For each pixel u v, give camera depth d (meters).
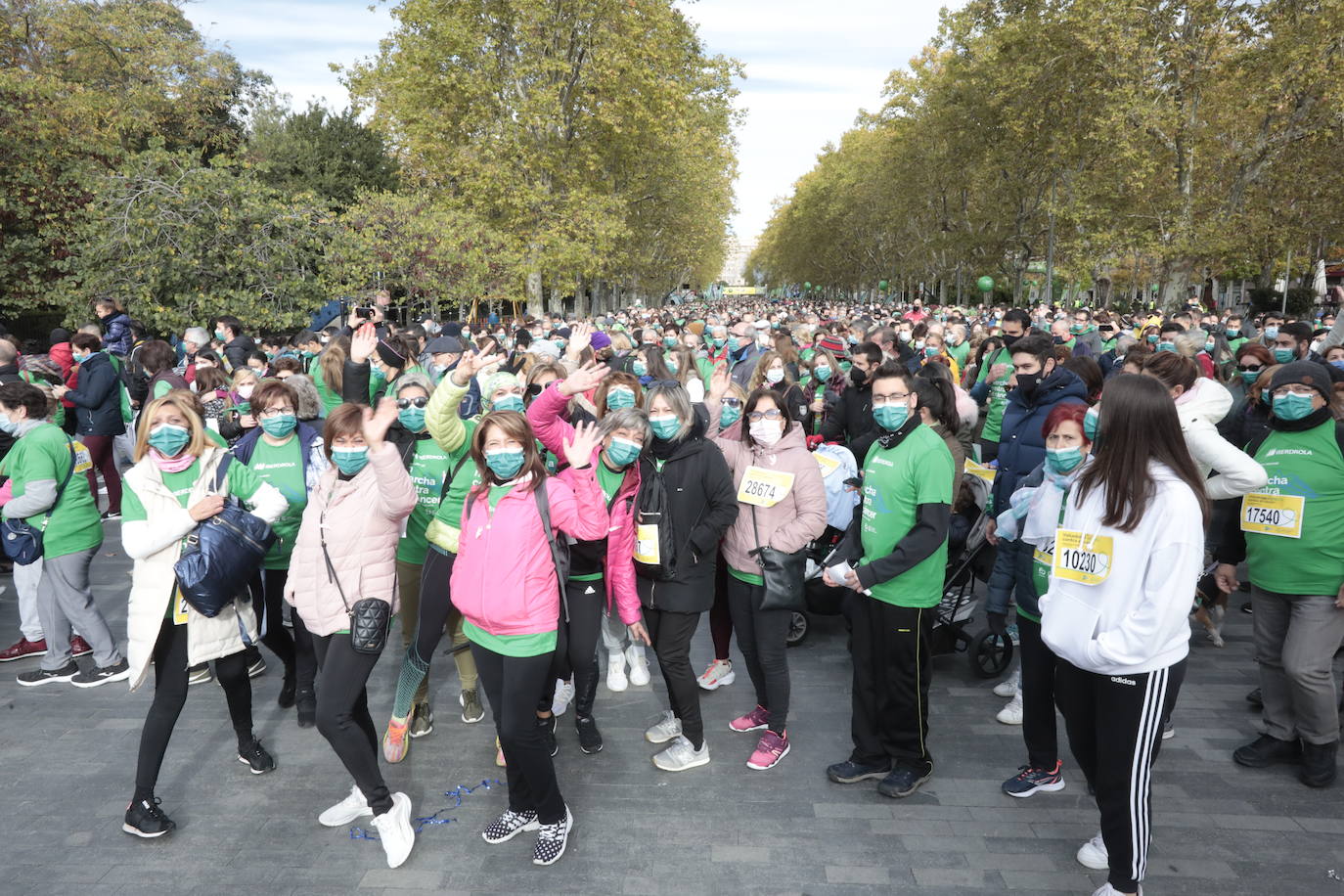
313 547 3.49
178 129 27.55
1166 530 2.69
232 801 3.92
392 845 3.43
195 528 3.63
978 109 35.25
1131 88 26.47
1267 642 4.10
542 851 3.43
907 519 3.75
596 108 29.34
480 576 3.31
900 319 18.89
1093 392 5.42
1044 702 3.84
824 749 4.37
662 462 3.94
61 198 18.38
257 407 4.57
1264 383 4.95
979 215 39.06
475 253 18.62
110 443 8.79
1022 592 3.84
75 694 5.07
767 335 11.85
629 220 39.66
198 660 3.64
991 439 7.07
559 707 4.78
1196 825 3.67
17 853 3.53
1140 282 51.84
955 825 3.69
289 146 32.69
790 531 4.02
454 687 5.20
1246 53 26.14
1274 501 3.90
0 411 4.97
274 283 14.22
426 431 4.59
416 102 29.11
